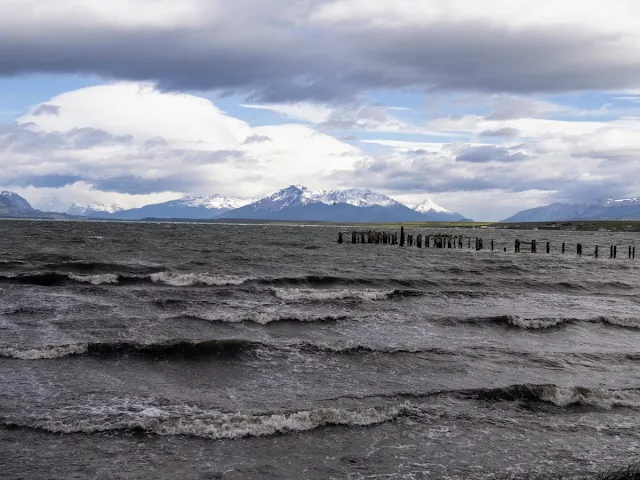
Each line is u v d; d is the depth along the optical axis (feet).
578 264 216.54
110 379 59.98
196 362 66.74
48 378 59.11
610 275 177.27
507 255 262.47
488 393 57.67
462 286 139.95
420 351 72.90
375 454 44.91
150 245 263.49
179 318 86.94
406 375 64.18
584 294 132.57
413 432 48.98
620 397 57.47
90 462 41.86
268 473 41.39
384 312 99.50
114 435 46.16
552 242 428.97
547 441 48.03
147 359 66.74
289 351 71.41
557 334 86.74
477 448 46.44
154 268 156.04
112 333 77.92
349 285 136.67
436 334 84.53
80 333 77.41
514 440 48.11
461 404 55.42
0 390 54.85
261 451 44.68
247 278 133.39
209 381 60.80
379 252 264.31
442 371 65.92
